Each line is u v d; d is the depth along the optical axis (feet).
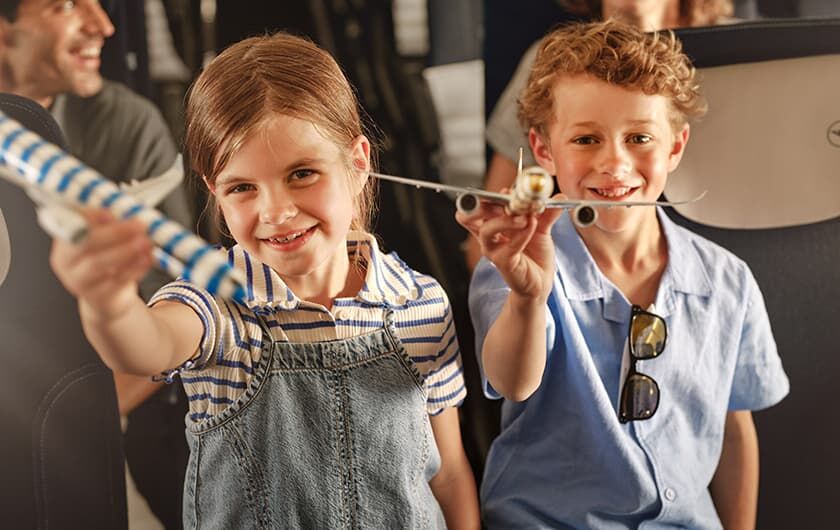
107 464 3.22
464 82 4.20
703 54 3.65
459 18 4.17
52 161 1.96
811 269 3.72
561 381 3.47
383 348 3.03
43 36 4.00
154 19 4.08
